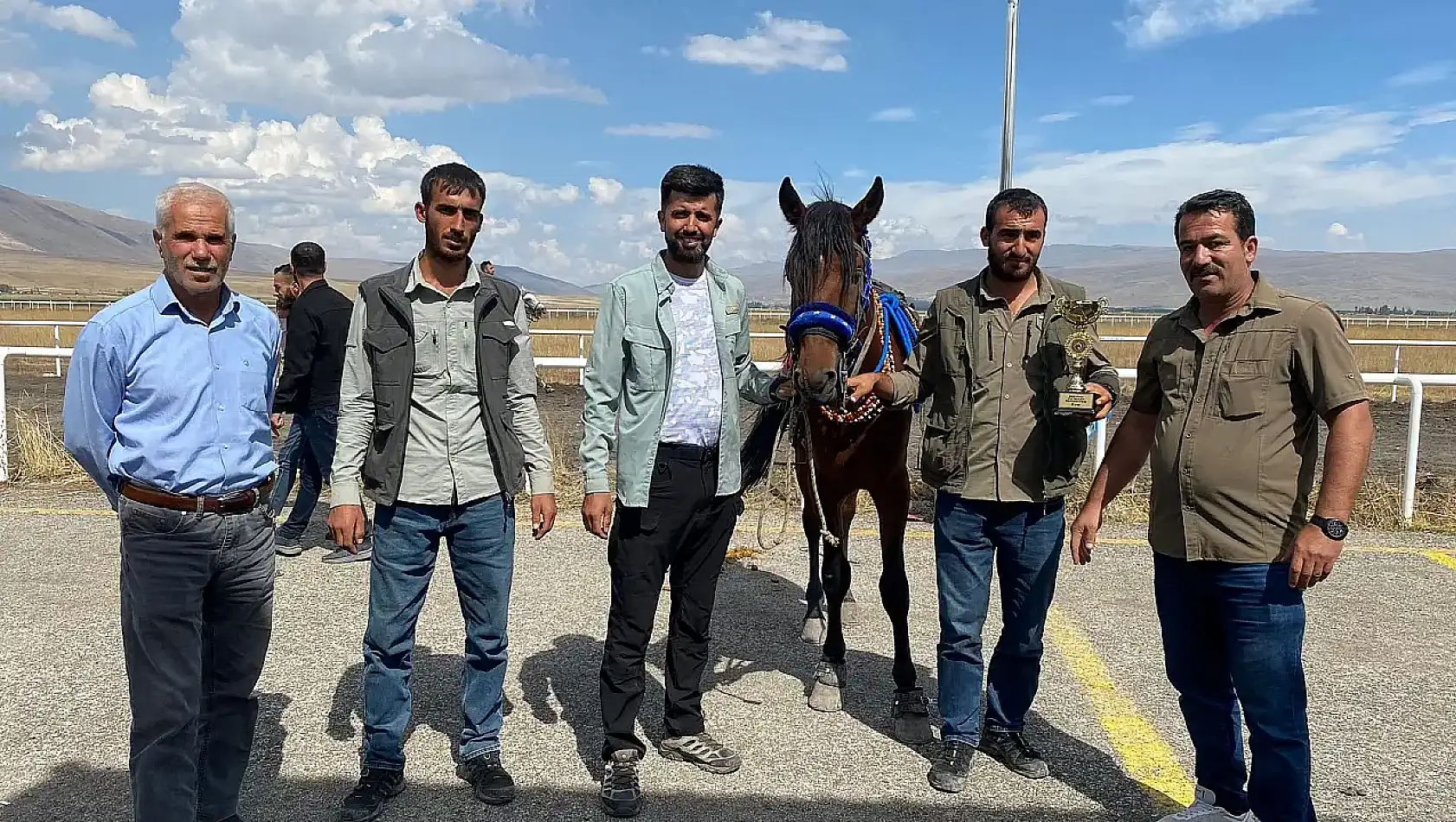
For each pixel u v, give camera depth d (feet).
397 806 10.25
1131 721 12.47
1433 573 18.51
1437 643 14.89
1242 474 8.65
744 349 11.58
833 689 12.99
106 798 10.18
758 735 12.13
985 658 14.93
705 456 10.68
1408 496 22.18
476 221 9.91
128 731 11.70
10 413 27.94
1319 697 12.92
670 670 11.35
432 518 10.09
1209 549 8.84
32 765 10.85
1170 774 11.12
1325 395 8.32
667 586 18.12
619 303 10.37
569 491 24.57
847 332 11.10
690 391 10.51
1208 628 9.35
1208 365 8.90
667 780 10.91
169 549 8.18
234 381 8.47
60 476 25.98
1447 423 41.27
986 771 11.19
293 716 12.33
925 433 11.39
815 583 15.49
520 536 21.11
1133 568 18.86
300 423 18.94
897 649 12.35
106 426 8.07
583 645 14.98
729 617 16.69
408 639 10.28
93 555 19.08
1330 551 8.20
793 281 11.57
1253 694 8.83
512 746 11.71
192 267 7.98
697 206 10.28
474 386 10.09
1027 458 10.46
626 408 10.55
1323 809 10.12
